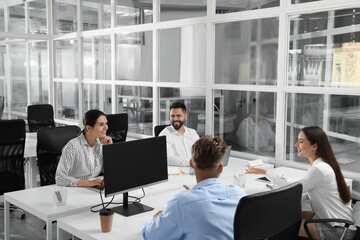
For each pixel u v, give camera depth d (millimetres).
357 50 3533
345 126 3668
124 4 5719
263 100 4273
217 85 4598
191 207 1808
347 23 3572
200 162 1923
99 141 3383
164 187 3088
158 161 2746
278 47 4039
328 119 3787
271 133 4234
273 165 4016
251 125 4406
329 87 3740
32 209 2574
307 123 3945
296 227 1974
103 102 6227
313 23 3811
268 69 4812
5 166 3945
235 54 4656
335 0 3578
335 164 2805
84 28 6445
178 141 4074
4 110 6473
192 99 4914
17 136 3949
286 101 4082
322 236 2594
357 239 2549
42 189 3002
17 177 4051
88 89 6469
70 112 6855
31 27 6707
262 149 4336
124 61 5820
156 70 5281
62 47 6875
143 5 5426
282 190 1830
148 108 5492
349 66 3600
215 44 4641
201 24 4715
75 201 2701
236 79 4680
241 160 4238
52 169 3623
